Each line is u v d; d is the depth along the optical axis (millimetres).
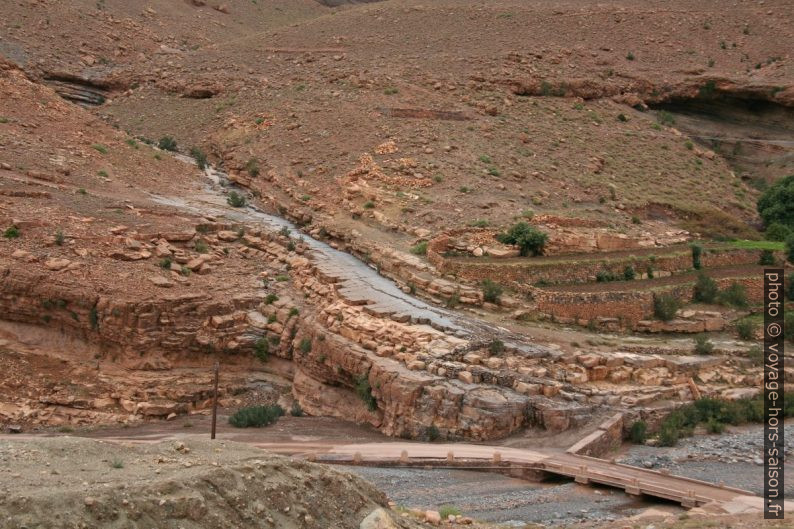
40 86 63969
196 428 36094
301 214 54062
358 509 17969
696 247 50875
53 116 60312
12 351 38844
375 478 29141
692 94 77250
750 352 41688
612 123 71750
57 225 43719
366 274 45844
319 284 43719
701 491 27453
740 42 85812
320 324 39500
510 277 44688
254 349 41125
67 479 15531
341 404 37844
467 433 32906
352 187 54750
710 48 84750
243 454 17859
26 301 39375
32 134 56719
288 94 71625
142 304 39156
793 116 75375
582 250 49594
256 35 95750
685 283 47219
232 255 47188
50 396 37938
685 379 38531
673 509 26797
